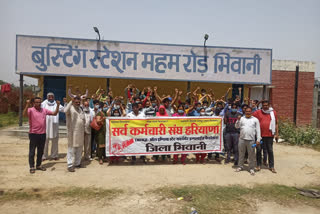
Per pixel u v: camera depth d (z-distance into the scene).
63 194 4.86
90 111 7.36
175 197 4.87
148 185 5.45
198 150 7.25
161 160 7.55
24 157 7.52
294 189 5.51
